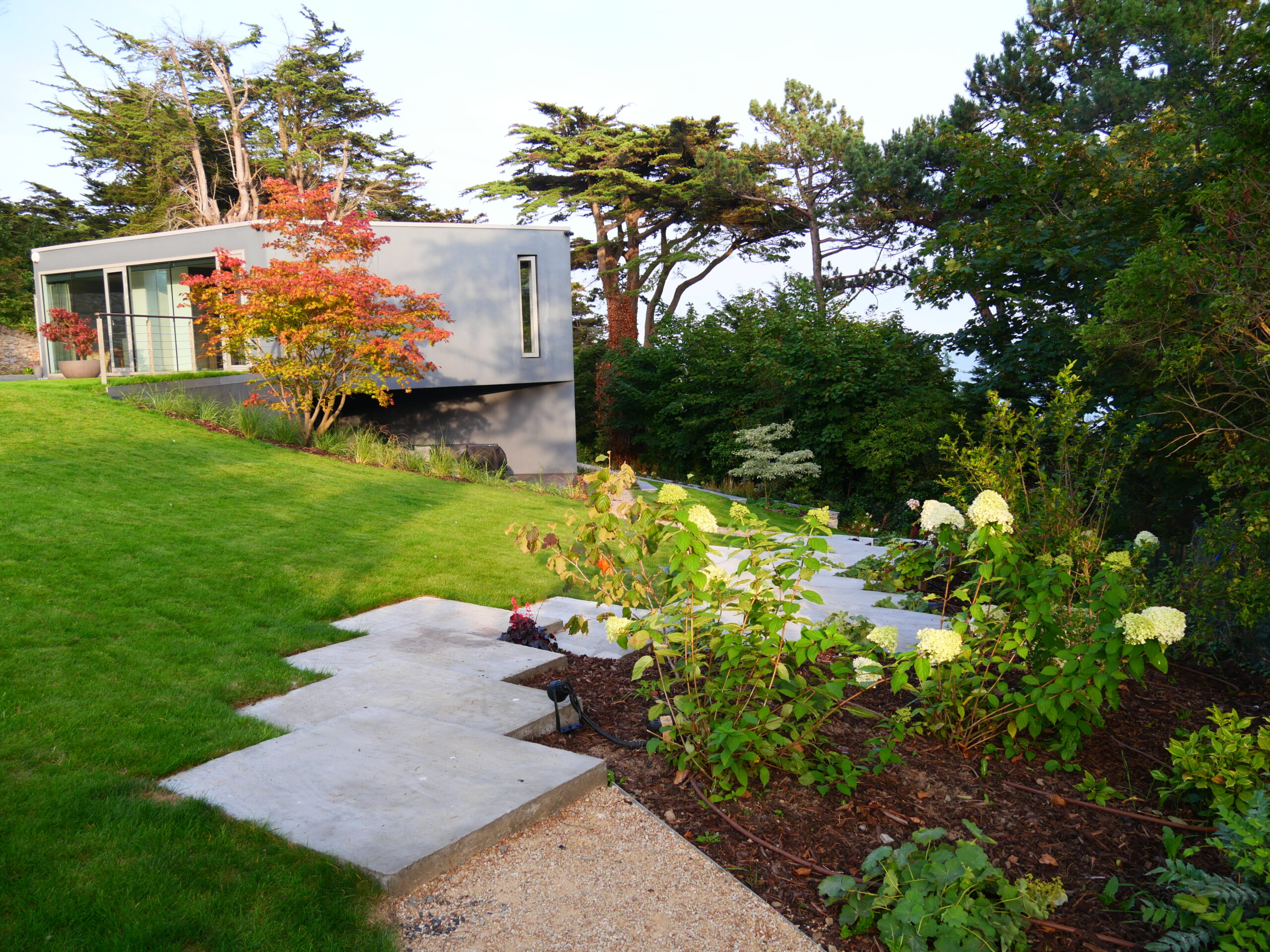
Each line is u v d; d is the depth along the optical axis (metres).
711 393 20.80
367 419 17.94
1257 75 7.21
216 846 2.64
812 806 3.15
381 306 12.18
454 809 2.93
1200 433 5.60
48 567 5.24
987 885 2.59
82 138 31.69
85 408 10.44
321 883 2.49
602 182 28.70
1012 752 3.46
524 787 3.11
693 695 3.50
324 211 11.83
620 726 3.94
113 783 2.97
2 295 29.39
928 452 16.86
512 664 4.63
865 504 17.44
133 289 16.58
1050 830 3.00
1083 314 10.16
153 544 6.09
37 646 4.14
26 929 2.19
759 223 28.30
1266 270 5.17
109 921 2.25
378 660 4.67
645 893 2.66
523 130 29.00
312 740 3.51
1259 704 4.43
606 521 3.88
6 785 2.89
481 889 2.63
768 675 3.66
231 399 13.02
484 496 10.64
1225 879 2.41
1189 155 8.74
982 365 12.63
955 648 3.20
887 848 2.65
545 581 6.84
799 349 18.28
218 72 31.47
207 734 3.47
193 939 2.23
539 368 17.55
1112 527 8.62
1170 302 5.60
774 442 18.77
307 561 6.46
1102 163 9.60
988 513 3.37
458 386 16.67
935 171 22.62
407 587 6.26
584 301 35.91
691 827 3.04
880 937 2.47
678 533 3.42
